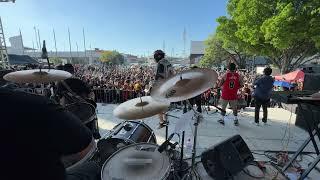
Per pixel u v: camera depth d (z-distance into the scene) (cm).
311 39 1850
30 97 115
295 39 1875
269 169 341
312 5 1731
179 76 281
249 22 2053
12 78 300
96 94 1034
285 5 1827
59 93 395
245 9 2078
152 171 219
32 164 109
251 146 457
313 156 411
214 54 4169
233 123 607
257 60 4453
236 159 298
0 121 104
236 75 571
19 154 106
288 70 2264
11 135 105
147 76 1870
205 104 798
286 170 349
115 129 348
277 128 574
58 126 115
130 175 214
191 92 242
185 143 446
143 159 235
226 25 2425
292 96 331
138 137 325
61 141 116
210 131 539
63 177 121
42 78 306
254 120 630
